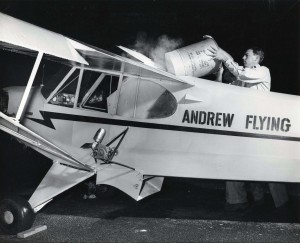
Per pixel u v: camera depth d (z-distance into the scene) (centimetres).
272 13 803
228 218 447
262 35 821
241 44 827
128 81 425
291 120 420
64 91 444
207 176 421
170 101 416
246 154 417
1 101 463
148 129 420
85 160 427
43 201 393
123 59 381
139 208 481
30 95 451
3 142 705
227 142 415
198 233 391
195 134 416
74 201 502
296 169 423
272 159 419
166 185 613
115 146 427
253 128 416
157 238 373
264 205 507
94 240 363
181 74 433
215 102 414
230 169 420
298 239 378
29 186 559
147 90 421
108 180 407
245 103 415
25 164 682
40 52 353
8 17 380
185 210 477
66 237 369
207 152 417
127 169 417
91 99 436
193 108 414
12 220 372
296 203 519
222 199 536
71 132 432
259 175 421
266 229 407
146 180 450
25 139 380
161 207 489
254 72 470
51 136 436
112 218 435
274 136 418
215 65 456
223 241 369
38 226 387
